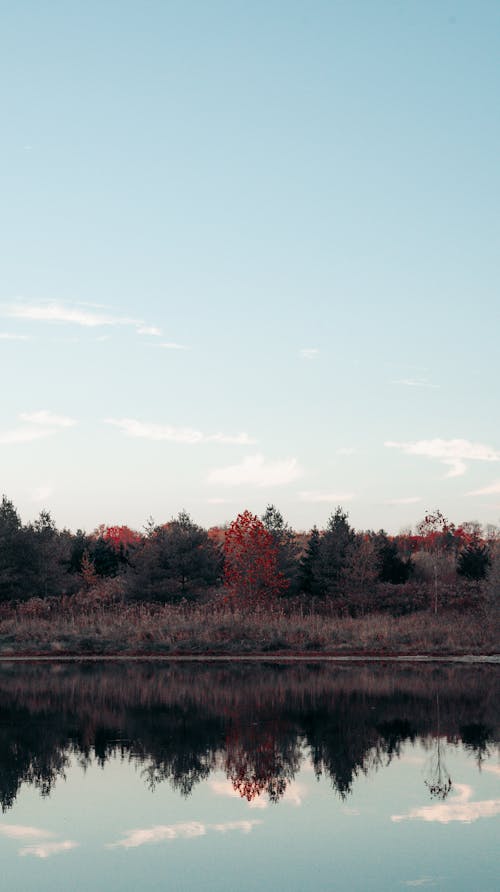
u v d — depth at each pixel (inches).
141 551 2539.4
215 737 828.6
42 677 1325.0
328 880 449.1
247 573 2311.8
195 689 1171.9
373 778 662.5
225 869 468.4
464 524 4143.7
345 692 1126.4
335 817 562.9
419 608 2335.1
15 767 709.9
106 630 1840.6
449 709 978.1
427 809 577.9
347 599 2417.6
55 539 2901.1
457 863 473.4
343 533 2819.9
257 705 1023.0
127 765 713.0
